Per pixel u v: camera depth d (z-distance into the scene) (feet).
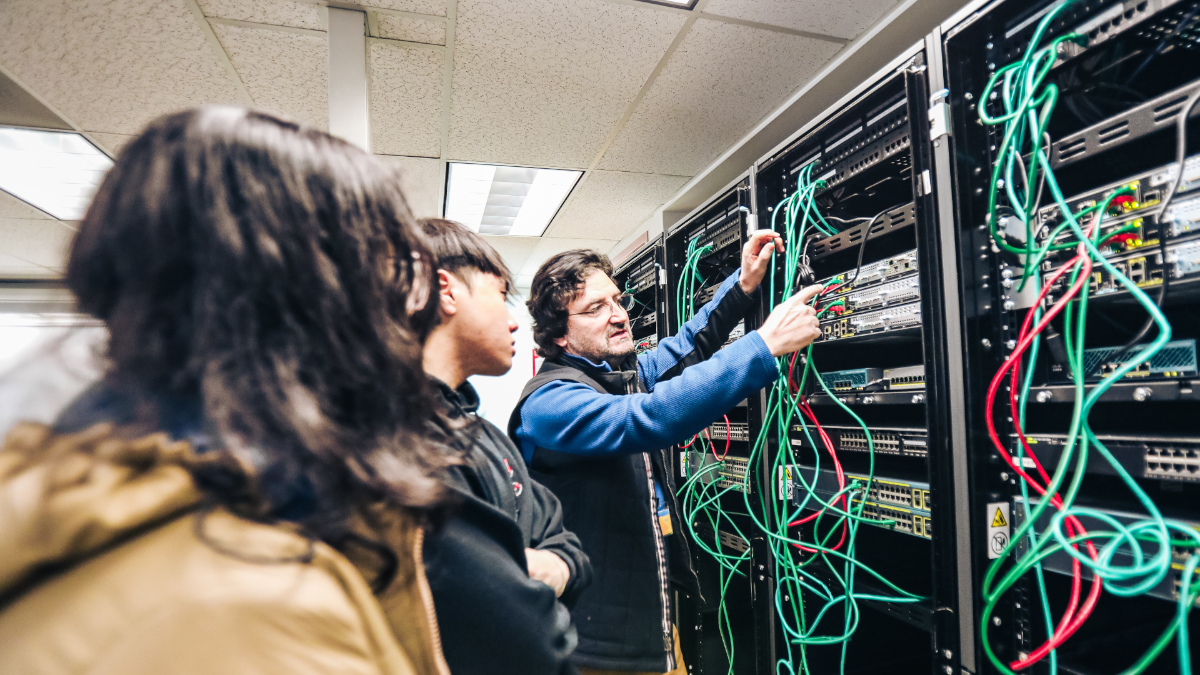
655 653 3.74
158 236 0.91
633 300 7.58
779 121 6.38
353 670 0.84
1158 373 2.28
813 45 6.08
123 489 0.78
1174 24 2.23
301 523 0.94
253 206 0.96
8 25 5.28
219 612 0.75
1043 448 2.53
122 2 5.08
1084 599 2.81
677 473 6.38
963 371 2.77
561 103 7.16
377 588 1.12
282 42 5.74
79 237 0.95
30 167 8.55
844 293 3.67
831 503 3.64
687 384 3.18
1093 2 2.39
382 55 6.08
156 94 6.64
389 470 1.06
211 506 0.84
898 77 3.18
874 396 3.39
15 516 0.71
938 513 2.90
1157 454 2.13
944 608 2.87
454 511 1.44
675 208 10.18
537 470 4.06
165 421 0.86
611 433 3.33
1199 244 2.04
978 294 2.83
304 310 0.98
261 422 0.88
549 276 4.35
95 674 0.69
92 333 0.92
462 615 1.71
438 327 2.60
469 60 6.21
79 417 0.83
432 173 9.27
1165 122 2.09
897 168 3.67
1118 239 2.31
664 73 6.55
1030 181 2.43
